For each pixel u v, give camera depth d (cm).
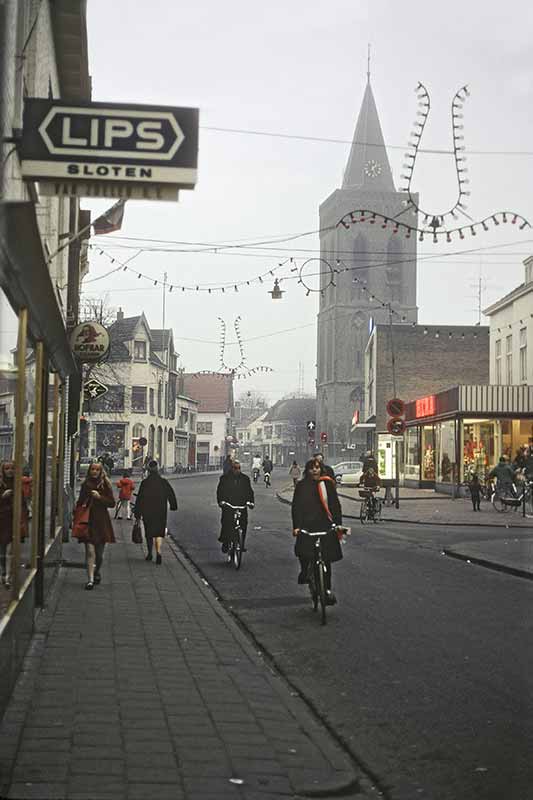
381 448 4825
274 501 3959
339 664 893
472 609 1217
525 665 888
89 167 723
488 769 595
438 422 4681
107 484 1371
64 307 1766
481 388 4222
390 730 679
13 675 724
